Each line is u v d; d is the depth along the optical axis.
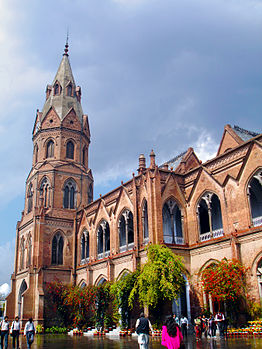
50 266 50.91
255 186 36.25
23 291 52.91
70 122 59.53
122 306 35.75
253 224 31.05
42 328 45.22
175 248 35.88
